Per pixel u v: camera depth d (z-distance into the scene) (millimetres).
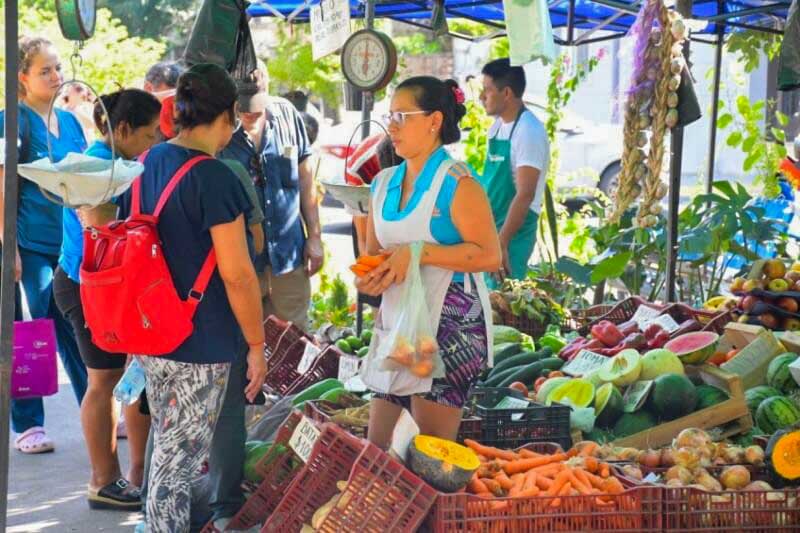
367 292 3713
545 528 3650
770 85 12531
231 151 6008
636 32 5910
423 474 3619
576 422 4742
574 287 8688
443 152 3744
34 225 6098
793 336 5547
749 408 5023
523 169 6820
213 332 3857
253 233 4727
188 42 5719
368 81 6277
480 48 21188
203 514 4664
